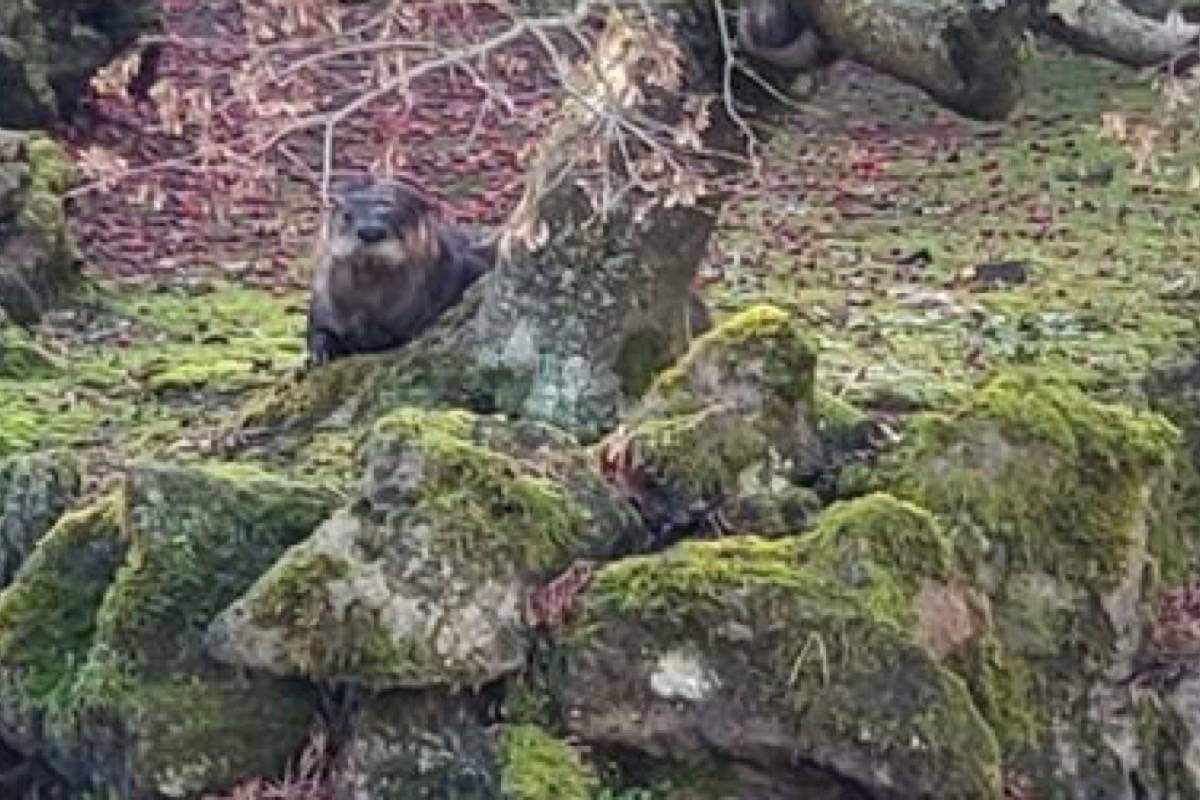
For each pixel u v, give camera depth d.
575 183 8.23
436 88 21.47
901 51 8.04
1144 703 7.58
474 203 18.64
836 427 8.02
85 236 16.05
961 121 21.73
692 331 8.59
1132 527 7.66
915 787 6.79
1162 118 9.37
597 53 7.44
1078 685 7.46
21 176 13.77
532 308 8.47
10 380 11.29
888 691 6.84
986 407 7.68
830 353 11.30
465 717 6.97
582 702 6.90
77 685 7.37
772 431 7.61
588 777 6.84
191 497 7.52
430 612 6.97
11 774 7.75
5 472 8.23
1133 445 7.80
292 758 7.16
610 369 8.36
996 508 7.49
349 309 9.65
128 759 7.18
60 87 18.67
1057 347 11.76
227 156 8.73
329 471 8.17
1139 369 10.85
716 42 8.20
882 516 7.18
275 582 7.12
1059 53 23.47
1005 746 7.20
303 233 16.19
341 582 7.06
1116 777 7.39
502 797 6.79
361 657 6.98
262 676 7.23
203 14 23.00
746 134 7.93
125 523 7.60
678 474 7.46
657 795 6.84
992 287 14.52
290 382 9.25
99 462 9.16
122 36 19.16
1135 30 8.43
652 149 7.77
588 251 8.33
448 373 8.67
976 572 7.37
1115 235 16.84
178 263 15.43
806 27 8.18
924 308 13.39
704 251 8.55
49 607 7.66
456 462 7.16
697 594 6.90
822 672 6.82
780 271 15.38
